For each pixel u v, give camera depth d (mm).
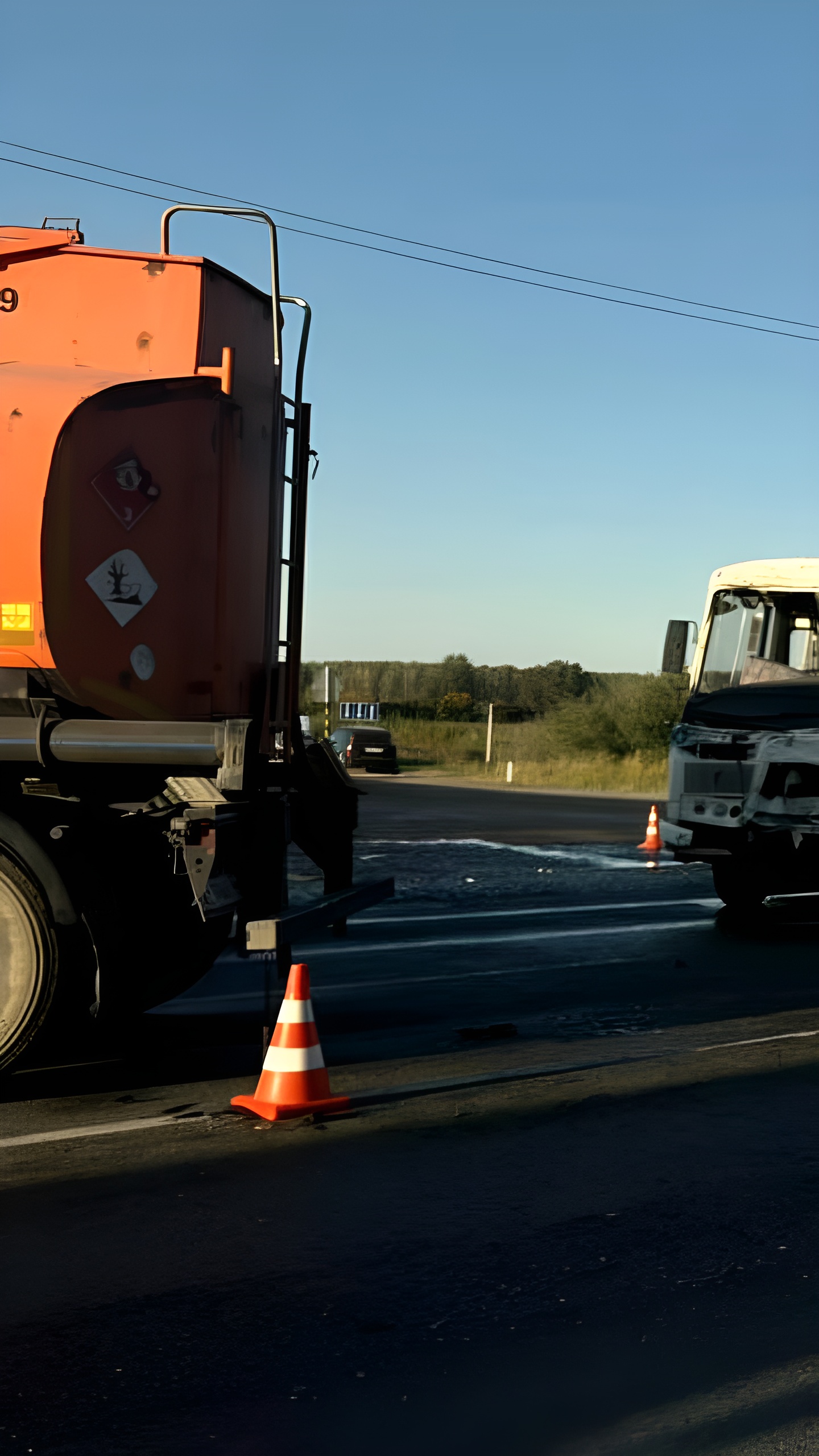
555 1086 7066
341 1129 6293
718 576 13961
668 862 18891
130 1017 7988
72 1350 3998
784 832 12578
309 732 9508
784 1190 5465
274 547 8453
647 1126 6359
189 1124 6352
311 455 8891
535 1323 4191
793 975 10484
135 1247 4805
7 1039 6688
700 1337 4105
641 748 42656
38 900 6695
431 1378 3836
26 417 6844
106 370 7348
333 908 7793
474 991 9750
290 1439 3508
